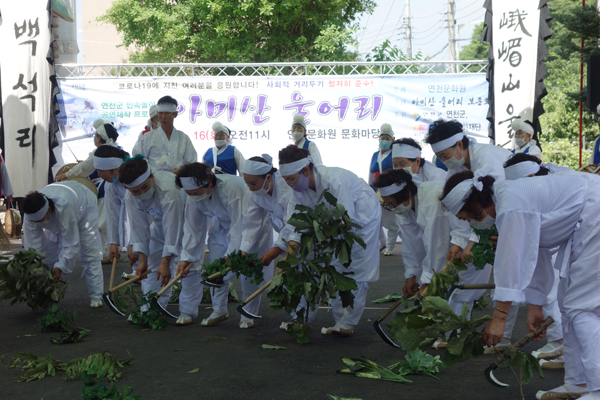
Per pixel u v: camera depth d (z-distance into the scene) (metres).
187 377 3.50
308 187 4.31
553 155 15.78
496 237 3.43
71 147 9.44
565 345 3.02
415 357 3.60
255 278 4.38
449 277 3.56
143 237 4.92
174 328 4.75
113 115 9.42
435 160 7.04
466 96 9.39
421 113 9.43
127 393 3.02
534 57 9.08
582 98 10.57
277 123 9.49
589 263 2.72
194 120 9.45
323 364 3.75
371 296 5.94
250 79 9.46
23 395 3.23
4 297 4.97
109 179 5.13
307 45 15.52
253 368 3.67
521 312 5.14
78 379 3.48
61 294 5.23
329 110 9.48
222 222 4.85
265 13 13.90
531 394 3.19
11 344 4.28
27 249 5.36
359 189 4.42
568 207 2.74
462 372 3.59
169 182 4.73
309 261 4.04
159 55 16.66
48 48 9.41
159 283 5.14
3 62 9.43
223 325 4.87
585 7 10.87
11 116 9.46
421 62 9.50
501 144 9.30
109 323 4.91
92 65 9.52
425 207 3.96
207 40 14.78
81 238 5.43
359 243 4.05
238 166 7.34
